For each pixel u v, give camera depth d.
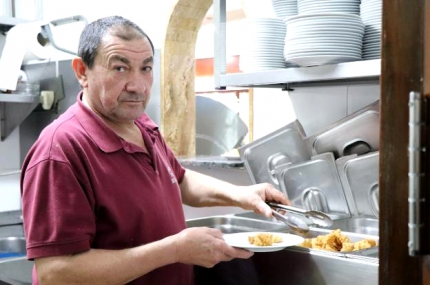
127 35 1.18
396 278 0.56
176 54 2.66
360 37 1.58
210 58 3.92
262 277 1.35
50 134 1.16
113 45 1.17
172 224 1.33
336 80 1.89
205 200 1.60
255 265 1.37
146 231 1.24
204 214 2.52
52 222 1.08
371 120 1.72
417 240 0.54
